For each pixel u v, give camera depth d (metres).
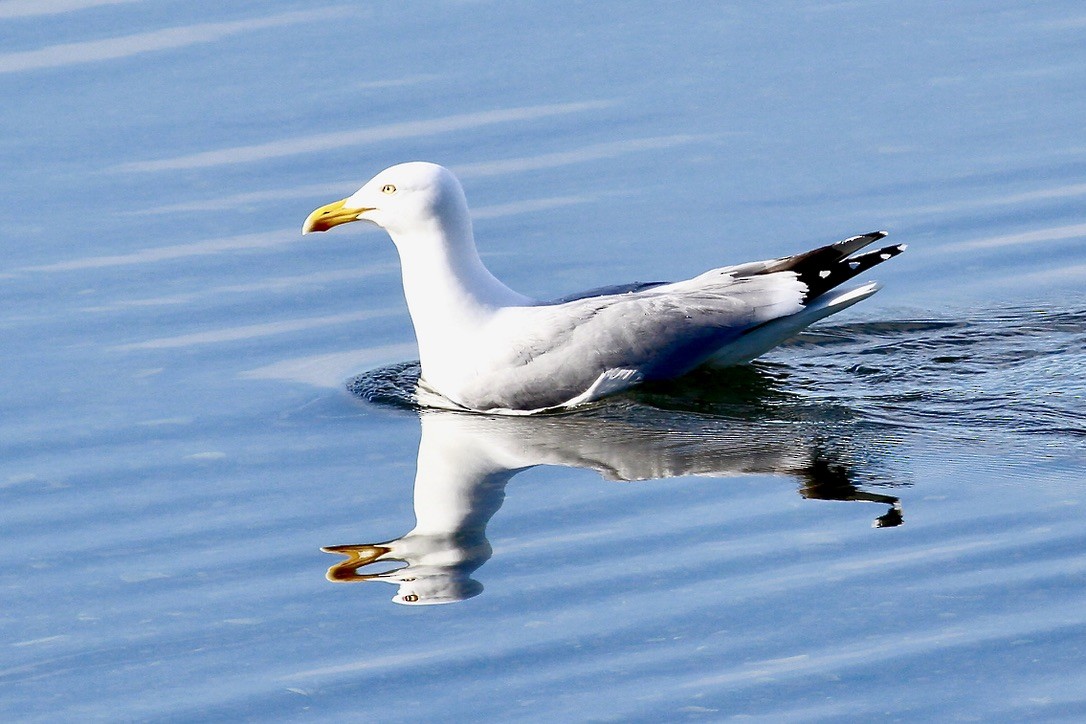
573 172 19.08
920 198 18.44
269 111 20.44
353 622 11.45
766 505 12.67
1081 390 14.40
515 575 11.90
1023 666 10.39
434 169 14.86
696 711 10.18
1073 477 12.77
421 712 10.38
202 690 10.77
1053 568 11.42
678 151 19.44
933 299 16.61
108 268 17.64
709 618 11.16
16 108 20.56
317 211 15.22
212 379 15.55
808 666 10.55
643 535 12.34
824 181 18.80
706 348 14.77
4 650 11.37
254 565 12.31
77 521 13.08
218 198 18.86
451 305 14.93
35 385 15.43
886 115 19.97
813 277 14.80
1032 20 21.98
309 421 14.70
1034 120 19.72
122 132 20.14
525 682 10.60
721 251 17.56
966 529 12.07
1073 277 16.83
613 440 14.02
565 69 21.19
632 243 17.77
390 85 20.91
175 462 13.98
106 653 11.27
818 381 14.95
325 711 10.45
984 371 14.95
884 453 13.39
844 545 11.98
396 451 14.04
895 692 10.23
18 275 17.50
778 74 20.94
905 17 22.23
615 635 11.05
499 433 14.33
